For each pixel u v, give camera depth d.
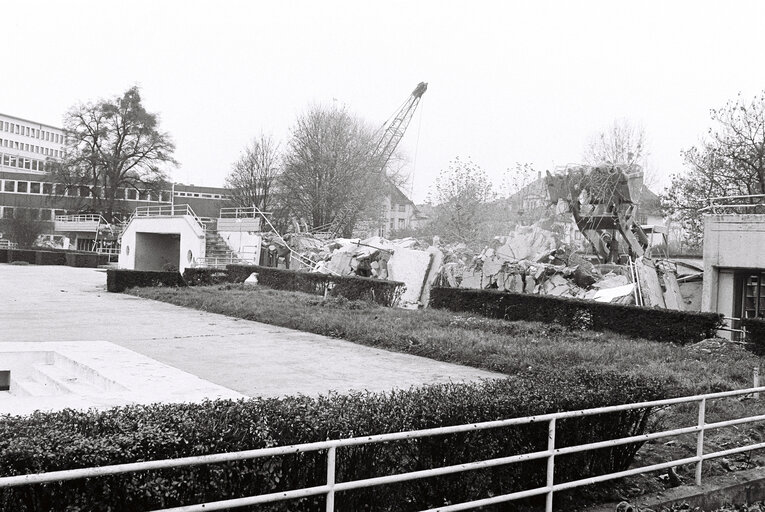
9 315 22.06
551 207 33.81
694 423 9.55
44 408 8.40
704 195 33.59
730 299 20.45
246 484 4.79
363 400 6.08
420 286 28.62
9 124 129.12
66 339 16.89
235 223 43.53
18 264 62.72
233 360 14.63
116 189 73.81
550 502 6.12
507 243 30.84
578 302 20.81
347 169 62.06
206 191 105.88
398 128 83.12
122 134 72.50
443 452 5.78
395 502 5.56
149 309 25.61
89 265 65.06
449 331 18.58
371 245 33.84
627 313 19.59
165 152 74.00
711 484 7.41
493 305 23.53
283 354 15.72
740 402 10.95
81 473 3.81
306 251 41.34
